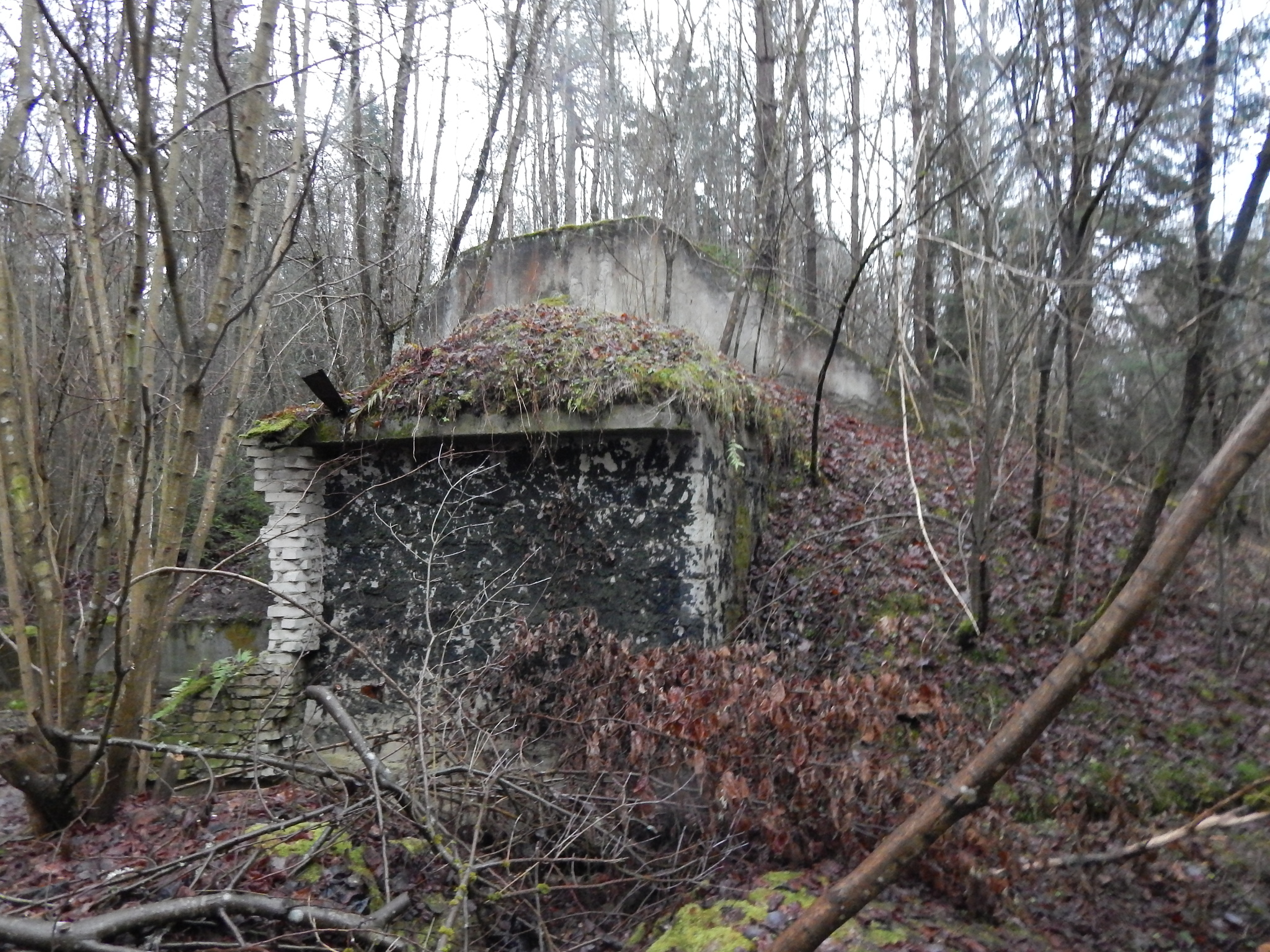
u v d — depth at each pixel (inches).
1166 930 159.2
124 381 191.3
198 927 146.9
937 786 169.9
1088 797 202.7
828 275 534.0
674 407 232.4
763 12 408.2
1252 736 217.6
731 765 166.2
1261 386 209.9
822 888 154.4
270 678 254.8
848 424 376.2
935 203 232.7
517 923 168.1
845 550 289.3
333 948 140.9
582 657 209.5
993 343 252.1
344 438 256.1
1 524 180.7
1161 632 255.9
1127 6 204.1
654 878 161.9
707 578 238.8
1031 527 281.4
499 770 171.5
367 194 434.6
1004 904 159.6
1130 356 239.8
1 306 183.0
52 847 174.9
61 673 183.0
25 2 198.5
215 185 401.7
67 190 215.6
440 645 251.0
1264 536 279.1
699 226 598.2
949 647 251.4
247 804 200.7
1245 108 199.3
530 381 242.1
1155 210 212.7
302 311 509.7
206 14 256.4
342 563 263.6
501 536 251.0
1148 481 289.0
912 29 365.1
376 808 161.2
